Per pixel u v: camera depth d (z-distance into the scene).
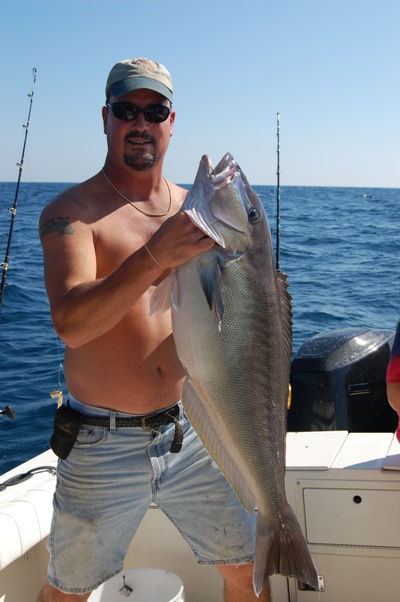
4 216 29.53
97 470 2.77
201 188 2.32
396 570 3.24
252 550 2.88
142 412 2.78
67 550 2.79
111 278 2.34
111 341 2.73
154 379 2.78
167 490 2.88
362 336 4.77
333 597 3.32
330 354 4.60
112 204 2.80
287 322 2.48
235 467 2.48
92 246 2.68
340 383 4.53
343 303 12.58
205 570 3.53
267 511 2.48
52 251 2.60
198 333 2.35
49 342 9.30
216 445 2.49
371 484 3.22
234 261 2.32
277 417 2.45
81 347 2.76
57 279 2.55
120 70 2.77
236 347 2.35
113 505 2.79
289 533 2.50
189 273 2.34
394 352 3.29
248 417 2.40
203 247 2.25
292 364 4.65
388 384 3.30
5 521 3.07
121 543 2.89
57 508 2.81
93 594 3.26
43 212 2.72
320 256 19.22
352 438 3.69
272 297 2.39
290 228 27.94
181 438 2.84
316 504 3.29
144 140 2.79
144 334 2.76
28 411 6.88
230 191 2.31
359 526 3.25
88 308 2.37
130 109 2.76
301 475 3.29
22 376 7.92
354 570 3.29
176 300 2.38
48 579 2.86
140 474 2.81
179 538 3.55
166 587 3.29
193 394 2.48
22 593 3.27
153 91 2.76
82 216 2.69
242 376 2.37
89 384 2.76
